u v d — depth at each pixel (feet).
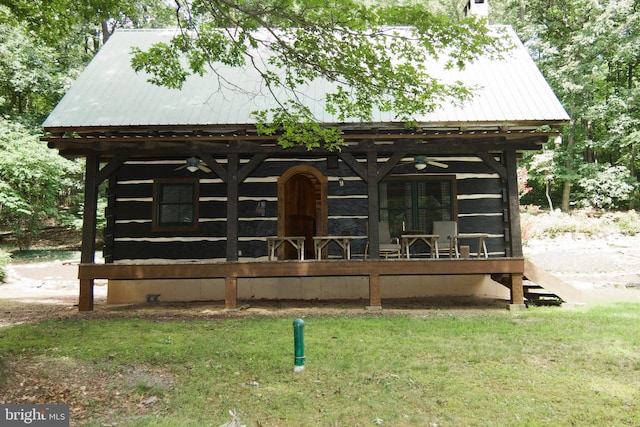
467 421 12.45
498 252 34.86
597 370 16.14
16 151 55.88
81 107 31.71
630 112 71.72
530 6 80.18
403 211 35.73
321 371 16.07
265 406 13.56
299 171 35.50
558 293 29.48
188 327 23.15
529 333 20.92
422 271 29.25
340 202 35.47
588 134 83.20
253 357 17.56
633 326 22.08
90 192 30.55
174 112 31.09
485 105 31.12
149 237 35.24
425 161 32.37
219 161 35.58
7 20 27.94
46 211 62.95
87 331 21.95
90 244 30.27
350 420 12.65
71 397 14.14
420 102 22.24
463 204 35.37
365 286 35.45
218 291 35.47
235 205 30.17
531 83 33.42
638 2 69.72
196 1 22.38
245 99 33.12
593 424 12.23
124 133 30.45
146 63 24.66
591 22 69.31
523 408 13.14
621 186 69.26
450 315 26.63
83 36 77.56
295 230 41.52
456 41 21.22
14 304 34.83
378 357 17.47
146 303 34.27
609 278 46.55
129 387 14.97
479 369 16.28
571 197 80.79
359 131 30.25
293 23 21.04
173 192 35.65
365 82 21.66
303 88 34.45
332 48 21.16
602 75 72.23
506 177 30.17
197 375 15.93
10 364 16.33
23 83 63.77
